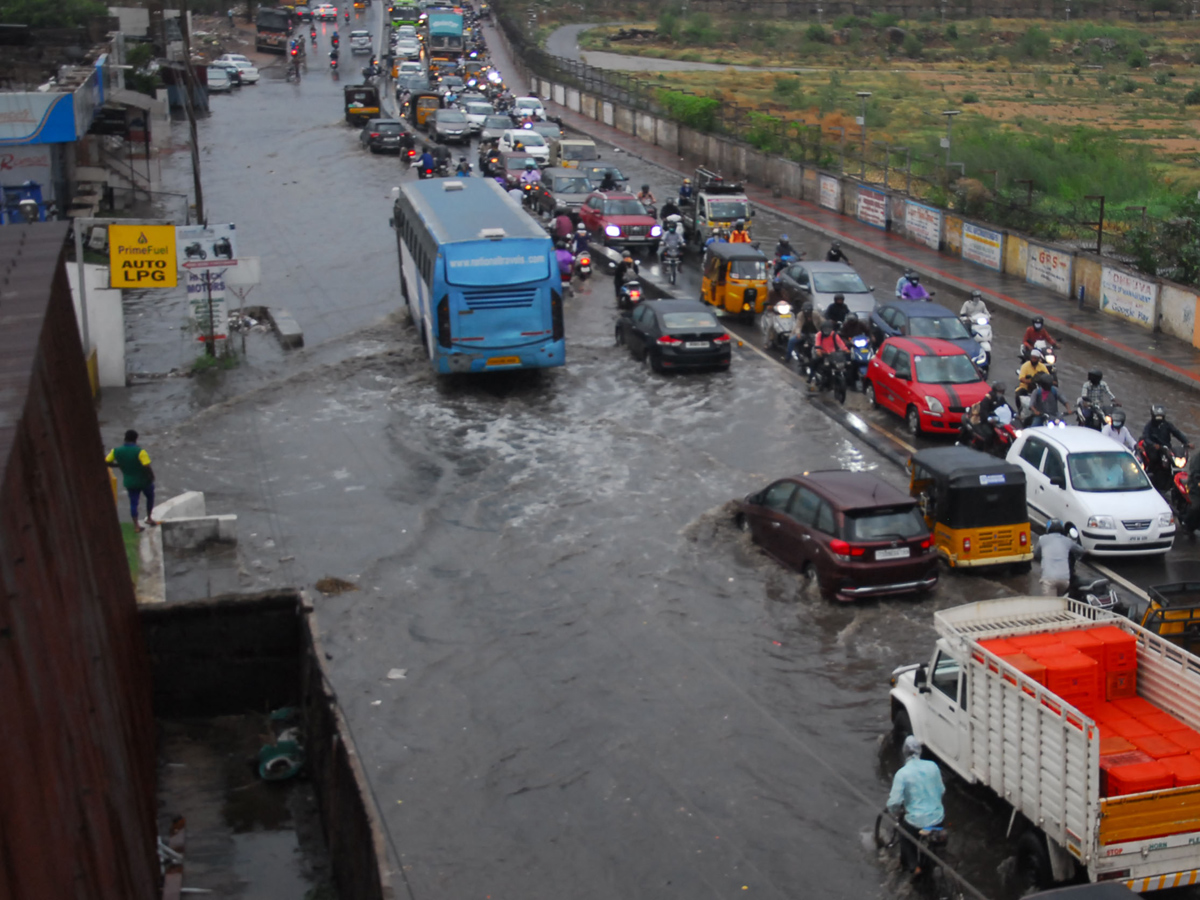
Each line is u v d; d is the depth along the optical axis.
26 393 7.25
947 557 17.52
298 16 116.56
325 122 69.75
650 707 13.87
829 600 16.47
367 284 36.81
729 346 27.42
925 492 18.09
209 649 13.64
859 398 26.09
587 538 18.73
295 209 47.84
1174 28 139.75
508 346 25.94
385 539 18.80
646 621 16.03
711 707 13.85
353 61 97.69
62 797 6.28
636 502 20.19
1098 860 9.55
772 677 14.55
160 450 22.92
